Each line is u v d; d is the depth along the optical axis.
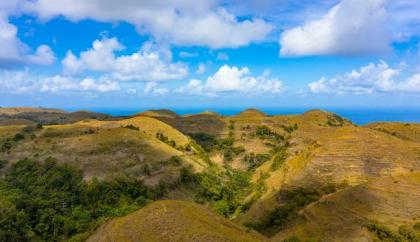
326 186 104.44
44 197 108.69
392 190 83.19
